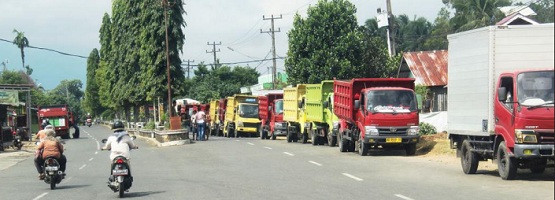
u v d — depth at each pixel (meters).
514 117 16.12
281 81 82.94
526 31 17.19
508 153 16.53
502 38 17.22
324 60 47.72
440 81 48.53
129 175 15.73
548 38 17.20
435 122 35.41
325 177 18.61
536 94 16.03
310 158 25.77
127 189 16.05
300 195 14.73
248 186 16.86
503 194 14.13
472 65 18.39
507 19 41.38
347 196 14.34
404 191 15.01
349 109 27.78
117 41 70.62
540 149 15.79
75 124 65.00
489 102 17.33
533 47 17.20
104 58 88.81
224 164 24.25
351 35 47.47
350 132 28.19
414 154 26.86
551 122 15.72
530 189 14.90
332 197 14.23
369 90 26.72
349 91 27.80
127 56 60.94
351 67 47.34
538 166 18.39
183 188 16.92
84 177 21.36
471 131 18.50
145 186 17.70
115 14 70.56
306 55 48.72
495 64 17.27
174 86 50.09
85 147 43.22
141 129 56.44
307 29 48.16
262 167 22.42
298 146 34.47
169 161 26.83
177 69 50.00
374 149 30.61
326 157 26.16
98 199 15.26
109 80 80.00
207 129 45.59
